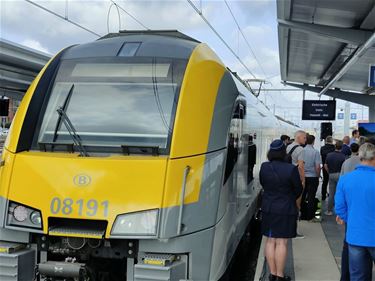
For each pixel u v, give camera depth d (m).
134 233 3.88
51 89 4.82
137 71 4.71
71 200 4.01
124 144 4.34
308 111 23.06
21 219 4.11
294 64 20.84
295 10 11.99
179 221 3.95
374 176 4.36
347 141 11.66
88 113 4.59
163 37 5.22
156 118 4.40
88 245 4.09
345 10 11.47
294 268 6.16
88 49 5.10
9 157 4.35
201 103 4.48
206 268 4.16
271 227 5.33
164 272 3.82
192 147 4.23
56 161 4.18
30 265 4.17
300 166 7.67
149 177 3.98
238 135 5.42
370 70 9.09
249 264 7.18
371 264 4.51
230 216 4.90
